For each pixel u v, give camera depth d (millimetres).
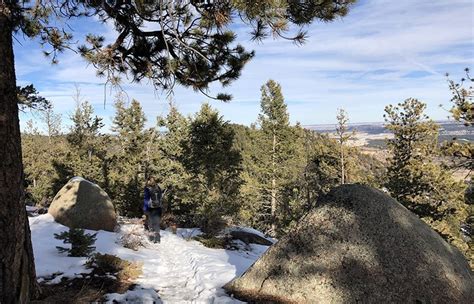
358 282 5336
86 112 31250
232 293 6066
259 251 12352
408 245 5484
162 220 14852
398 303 5078
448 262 5508
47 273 6492
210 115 18859
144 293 6133
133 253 8953
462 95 15883
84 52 6488
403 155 26469
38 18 6070
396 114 26484
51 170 31859
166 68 6859
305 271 5691
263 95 38250
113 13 6133
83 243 7602
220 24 5148
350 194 6121
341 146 32219
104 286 6254
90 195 11148
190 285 6883
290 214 30344
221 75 7234
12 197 4113
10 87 4090
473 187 21375
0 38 3998
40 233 9523
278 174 36062
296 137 39469
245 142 48281
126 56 6883
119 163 31359
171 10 5316
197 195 18031
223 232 13477
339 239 5750
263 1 4348
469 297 5238
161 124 26625
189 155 19578
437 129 24953
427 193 23422
